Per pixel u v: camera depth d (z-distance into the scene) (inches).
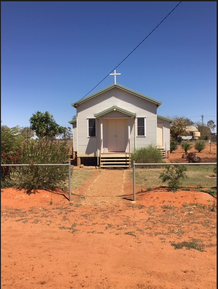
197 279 136.6
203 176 462.0
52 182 341.7
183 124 1686.8
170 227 217.8
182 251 171.0
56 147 361.4
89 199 319.0
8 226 223.0
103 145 704.4
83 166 689.0
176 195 298.2
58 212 265.7
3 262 155.6
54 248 176.7
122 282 133.8
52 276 139.9
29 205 289.7
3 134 331.9
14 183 341.4
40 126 1087.0
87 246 179.8
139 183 412.8
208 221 231.9
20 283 133.3
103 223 229.8
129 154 651.5
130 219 239.5
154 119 700.0
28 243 185.9
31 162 314.3
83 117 716.0
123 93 706.8
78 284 132.3
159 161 612.4
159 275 140.8
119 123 711.7
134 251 171.2
